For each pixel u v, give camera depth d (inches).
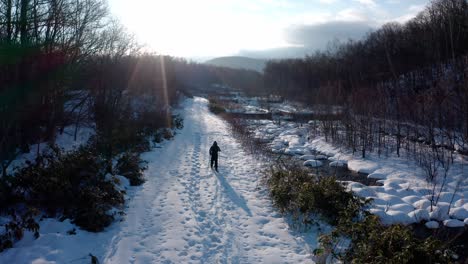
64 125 552.1
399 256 183.3
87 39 562.3
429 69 1259.8
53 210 268.4
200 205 329.1
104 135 561.9
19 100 364.2
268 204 343.3
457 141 571.2
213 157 486.6
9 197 262.5
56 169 305.0
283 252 238.7
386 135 730.8
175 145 692.7
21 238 220.5
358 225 220.4
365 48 2308.1
